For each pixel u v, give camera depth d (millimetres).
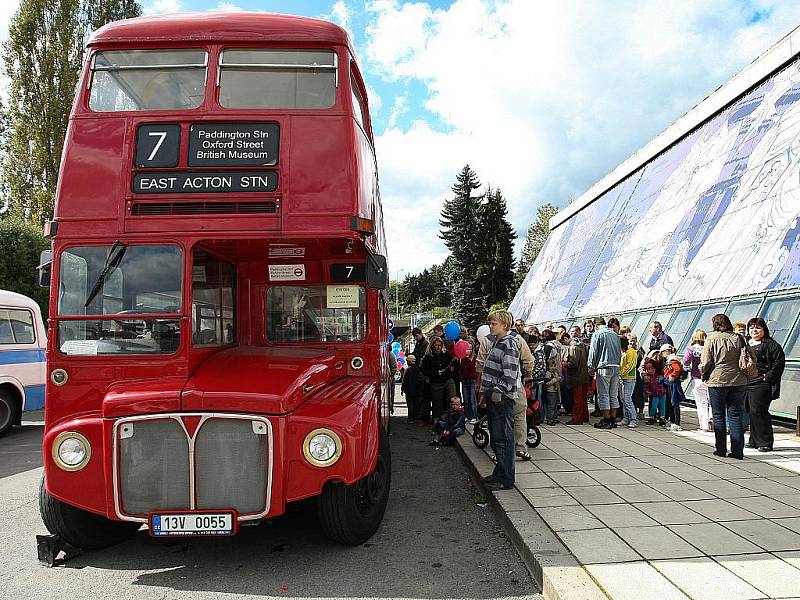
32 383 13438
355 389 5523
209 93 5453
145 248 5262
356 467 4816
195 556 5207
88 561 5121
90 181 5312
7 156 29500
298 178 5371
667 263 17938
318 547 5383
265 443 4645
